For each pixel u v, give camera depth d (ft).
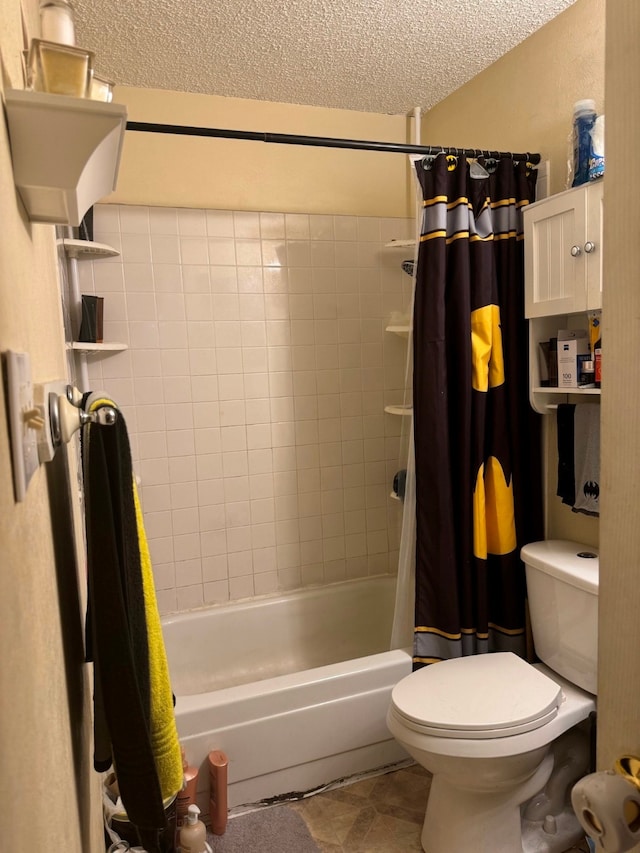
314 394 8.68
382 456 9.14
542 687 5.38
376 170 8.74
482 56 7.13
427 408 6.55
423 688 5.47
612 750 2.14
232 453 8.30
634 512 2.00
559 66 6.40
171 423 7.97
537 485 6.90
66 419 2.16
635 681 2.02
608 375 2.08
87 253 7.11
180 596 8.20
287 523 8.70
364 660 6.68
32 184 1.90
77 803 2.61
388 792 6.35
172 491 8.05
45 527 2.10
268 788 6.17
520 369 6.73
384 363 9.03
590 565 5.72
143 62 6.94
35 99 1.70
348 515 9.03
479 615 6.65
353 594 8.90
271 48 6.71
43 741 1.78
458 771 5.01
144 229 7.63
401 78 7.61
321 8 5.93
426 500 6.64
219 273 8.03
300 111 8.32
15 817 1.36
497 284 6.70
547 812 5.73
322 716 6.30
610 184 2.02
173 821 5.10
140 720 2.32
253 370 8.32
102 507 2.31
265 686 6.16
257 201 8.16
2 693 1.30
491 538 6.81
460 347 6.54
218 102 7.91
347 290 8.73
